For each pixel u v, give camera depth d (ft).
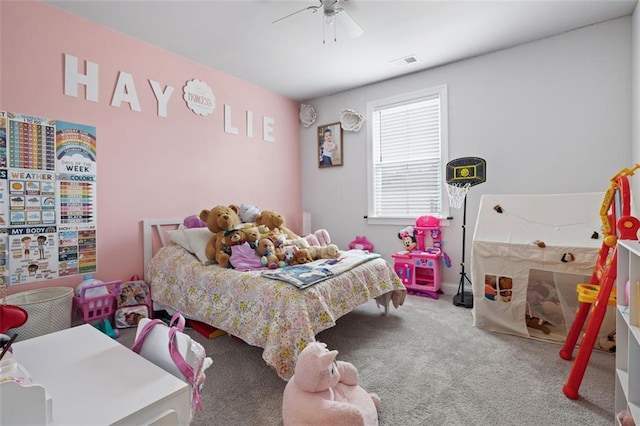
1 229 6.79
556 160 9.27
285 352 5.69
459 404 5.13
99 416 2.22
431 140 11.49
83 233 7.97
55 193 7.50
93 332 3.65
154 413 2.41
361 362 6.49
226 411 5.00
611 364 6.26
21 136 7.02
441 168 11.17
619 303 4.52
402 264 11.31
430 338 7.58
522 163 9.77
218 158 11.07
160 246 9.50
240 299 6.70
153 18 7.98
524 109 9.68
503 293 7.83
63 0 7.23
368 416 4.50
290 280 6.31
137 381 2.67
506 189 10.02
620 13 8.13
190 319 8.41
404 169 12.09
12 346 3.26
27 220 7.11
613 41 8.43
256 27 8.43
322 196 13.92
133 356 3.10
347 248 13.33
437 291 10.94
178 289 8.10
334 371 4.71
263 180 12.69
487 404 5.12
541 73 9.39
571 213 7.57
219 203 11.12
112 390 2.53
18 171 6.98
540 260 7.36
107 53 8.36
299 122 14.34
